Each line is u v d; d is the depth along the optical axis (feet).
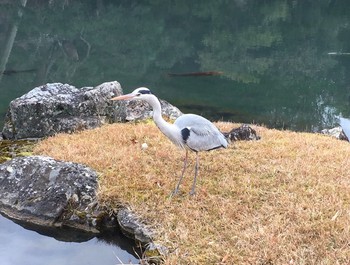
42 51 76.95
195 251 19.38
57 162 25.08
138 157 26.68
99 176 24.75
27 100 32.96
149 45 84.99
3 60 70.54
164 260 19.01
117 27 94.32
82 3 104.94
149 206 22.52
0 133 34.65
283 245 19.15
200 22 104.17
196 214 21.52
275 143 29.86
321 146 29.63
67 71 67.72
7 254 21.35
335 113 55.42
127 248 21.94
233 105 55.83
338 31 106.11
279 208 21.62
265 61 80.59
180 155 27.12
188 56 80.28
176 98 57.26
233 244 19.67
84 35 87.71
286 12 119.55
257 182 23.98
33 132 32.76
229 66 75.87
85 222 23.11
